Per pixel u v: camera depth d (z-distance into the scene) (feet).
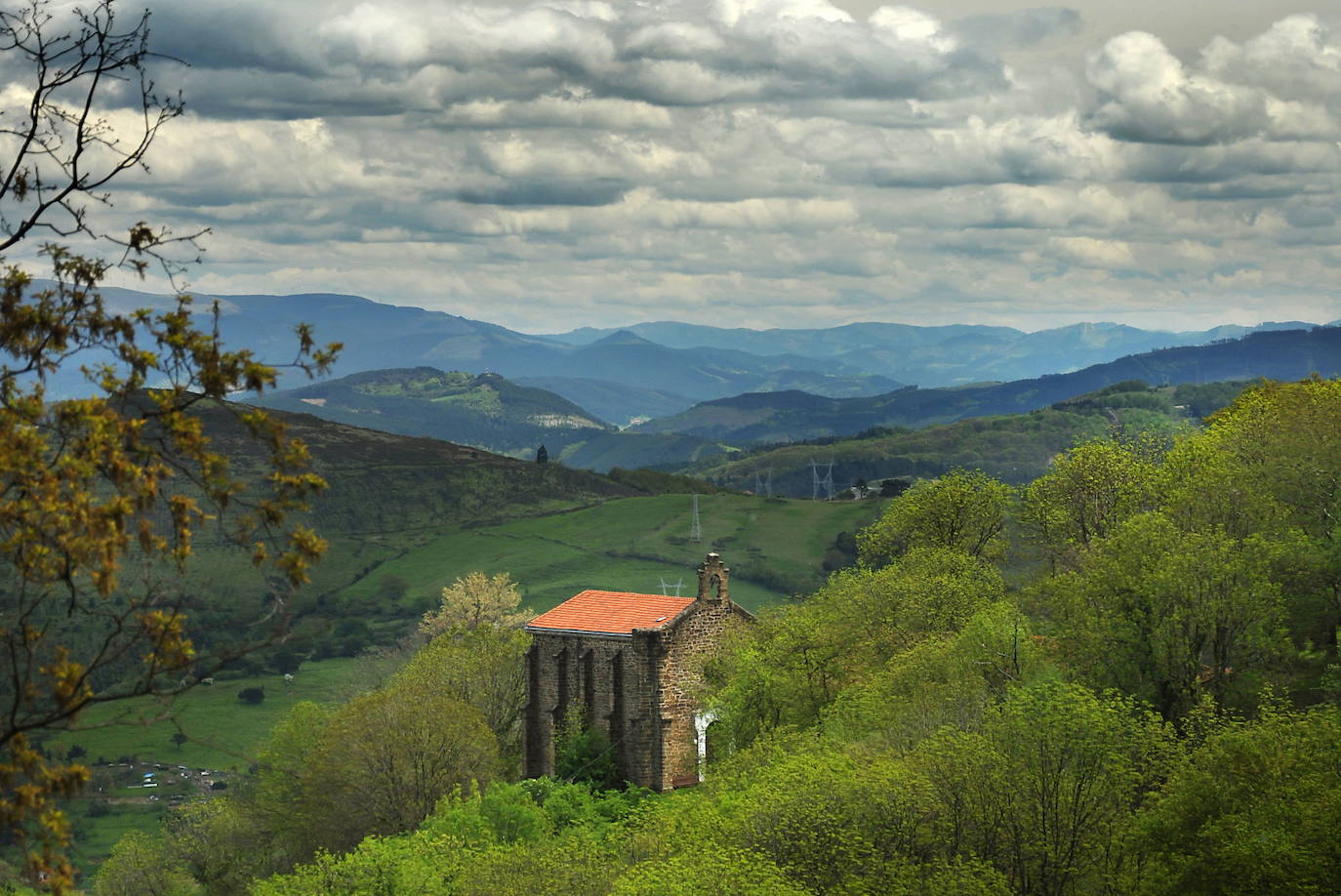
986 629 258.98
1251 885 163.94
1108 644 242.58
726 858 182.70
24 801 68.85
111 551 72.33
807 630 306.35
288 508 77.05
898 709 245.24
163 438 75.82
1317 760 177.88
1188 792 176.86
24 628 71.56
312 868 251.39
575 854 223.51
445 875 232.12
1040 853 184.65
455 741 331.77
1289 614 253.24
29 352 74.79
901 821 190.39
